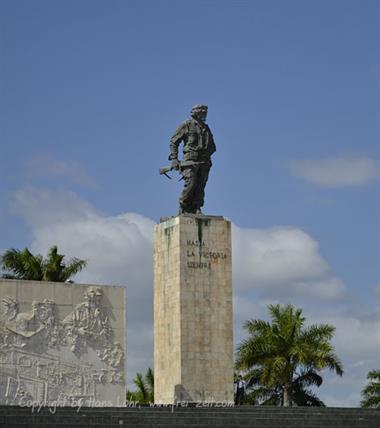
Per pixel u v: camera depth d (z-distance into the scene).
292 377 87.06
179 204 73.62
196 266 72.25
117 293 68.12
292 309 88.12
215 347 71.75
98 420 58.31
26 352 65.44
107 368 67.06
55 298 66.62
